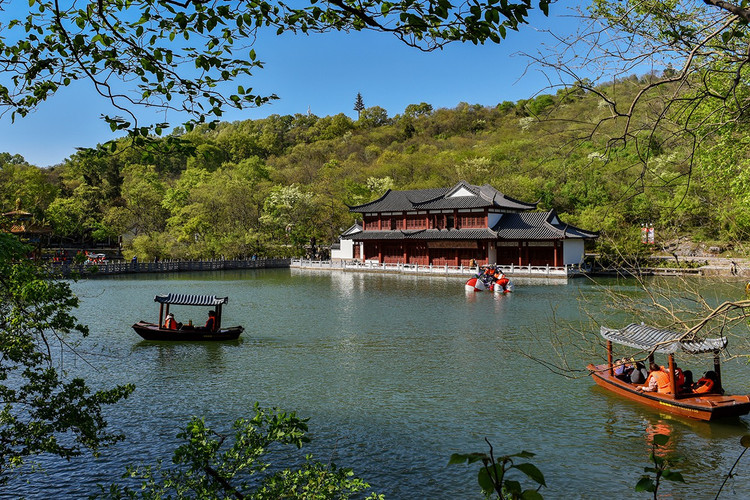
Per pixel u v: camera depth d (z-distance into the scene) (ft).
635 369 58.90
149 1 18.81
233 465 24.35
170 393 60.23
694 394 52.65
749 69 31.65
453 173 334.03
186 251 276.82
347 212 306.76
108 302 137.28
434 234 234.79
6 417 27.76
